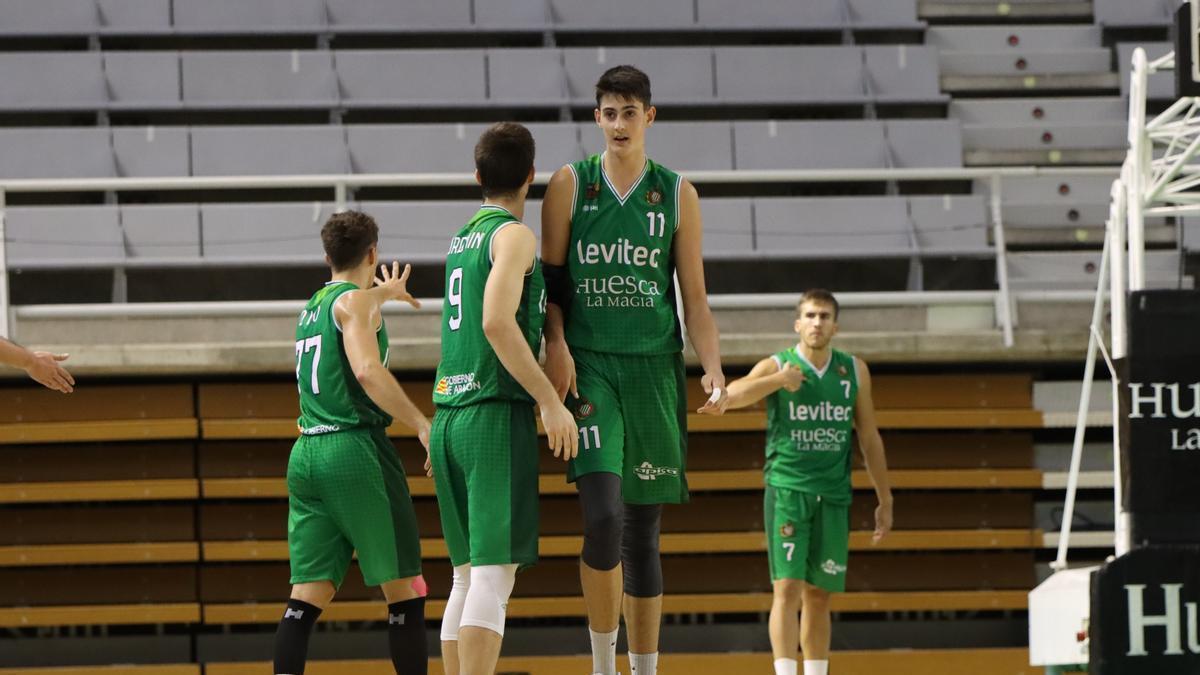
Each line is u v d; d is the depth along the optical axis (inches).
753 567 1222.9
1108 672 673.6
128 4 1544.0
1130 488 698.8
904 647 1236.5
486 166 647.8
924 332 1221.7
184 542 1189.1
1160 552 676.7
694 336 671.1
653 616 679.1
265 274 1312.7
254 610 1187.3
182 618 1181.1
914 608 1222.3
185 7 1547.7
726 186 1446.9
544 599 1197.1
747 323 1242.0
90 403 1178.6
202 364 1155.9
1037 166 1482.5
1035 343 1198.3
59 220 1295.5
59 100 1456.7
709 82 1529.3
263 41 1552.7
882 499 1029.2
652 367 657.6
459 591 665.6
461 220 1323.8
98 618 1176.2
